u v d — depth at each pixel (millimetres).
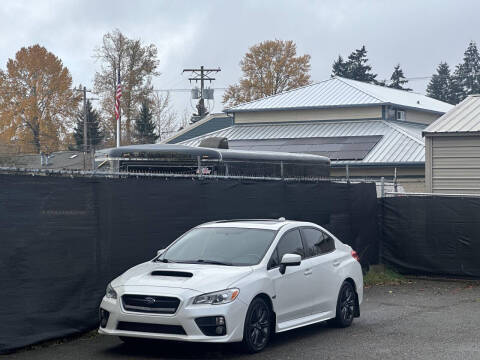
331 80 46656
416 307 13156
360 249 17156
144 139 62312
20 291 8969
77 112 57500
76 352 9039
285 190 14500
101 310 8977
